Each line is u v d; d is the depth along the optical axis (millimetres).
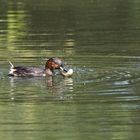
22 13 35875
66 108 15852
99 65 21000
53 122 14883
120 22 31734
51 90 17562
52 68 19484
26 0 42469
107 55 22984
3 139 13680
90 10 36594
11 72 19422
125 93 17141
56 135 13961
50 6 38875
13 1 42062
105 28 30031
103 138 13719
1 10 37312
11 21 32844
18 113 15523
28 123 14812
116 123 14750
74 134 14008
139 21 31922
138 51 23734
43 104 16234
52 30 29766
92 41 26406
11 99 16688
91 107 15977
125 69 20344
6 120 15000
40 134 14023
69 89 17656
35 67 20281
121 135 13922
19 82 18562
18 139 13672
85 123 14797
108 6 38344
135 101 16344
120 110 15672
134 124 14602
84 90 17516
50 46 25219
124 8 37094
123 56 22672
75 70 20172
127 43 25703
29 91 17484
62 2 41000
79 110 15672
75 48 24672
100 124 14664
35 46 25234
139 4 38719
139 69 20281
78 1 41344
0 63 21609
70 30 29609
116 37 27297
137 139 13680
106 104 16094
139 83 18219
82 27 30484
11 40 26938
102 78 18922
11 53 23547
